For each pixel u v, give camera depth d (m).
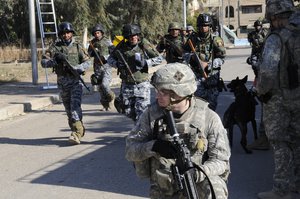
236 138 7.90
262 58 4.71
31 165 6.77
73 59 7.75
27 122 10.33
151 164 2.90
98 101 12.79
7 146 8.02
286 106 4.68
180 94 2.73
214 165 2.75
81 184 5.82
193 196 2.57
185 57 7.13
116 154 7.20
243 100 6.83
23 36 37.69
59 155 7.28
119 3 33.78
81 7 29.72
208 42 7.08
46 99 12.70
